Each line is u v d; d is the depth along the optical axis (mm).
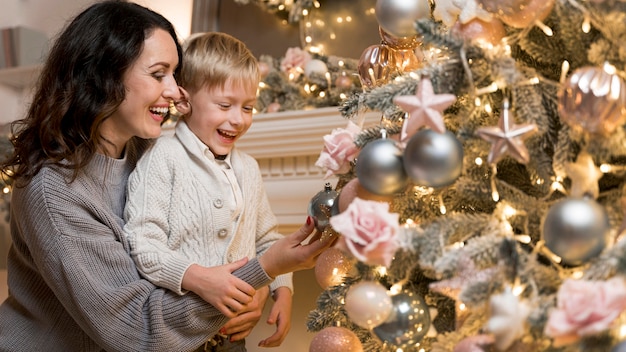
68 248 1198
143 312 1189
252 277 1186
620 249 712
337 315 996
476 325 834
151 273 1204
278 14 1978
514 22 833
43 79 1330
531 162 869
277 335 1460
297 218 1765
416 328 859
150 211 1271
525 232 872
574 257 737
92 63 1253
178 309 1186
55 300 1328
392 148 859
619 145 787
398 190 874
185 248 1312
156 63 1271
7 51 2590
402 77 945
